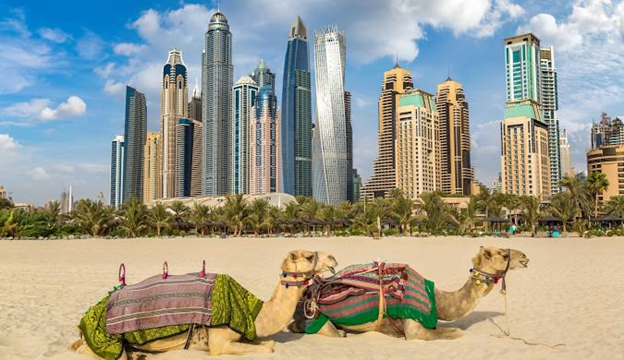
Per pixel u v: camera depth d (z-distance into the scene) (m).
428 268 20.77
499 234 72.69
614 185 178.50
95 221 75.94
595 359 6.52
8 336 8.27
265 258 28.16
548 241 52.22
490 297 12.27
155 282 6.49
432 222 77.19
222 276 6.72
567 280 15.79
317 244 48.22
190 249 39.66
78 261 26.39
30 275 18.67
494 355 6.56
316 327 7.52
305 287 6.73
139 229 77.19
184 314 6.29
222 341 6.37
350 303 7.35
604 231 75.69
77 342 6.99
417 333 7.22
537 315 9.84
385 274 7.37
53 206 85.00
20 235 66.38
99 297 12.91
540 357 6.55
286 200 127.31
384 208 83.31
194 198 137.12
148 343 6.29
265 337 7.38
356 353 6.61
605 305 10.99
